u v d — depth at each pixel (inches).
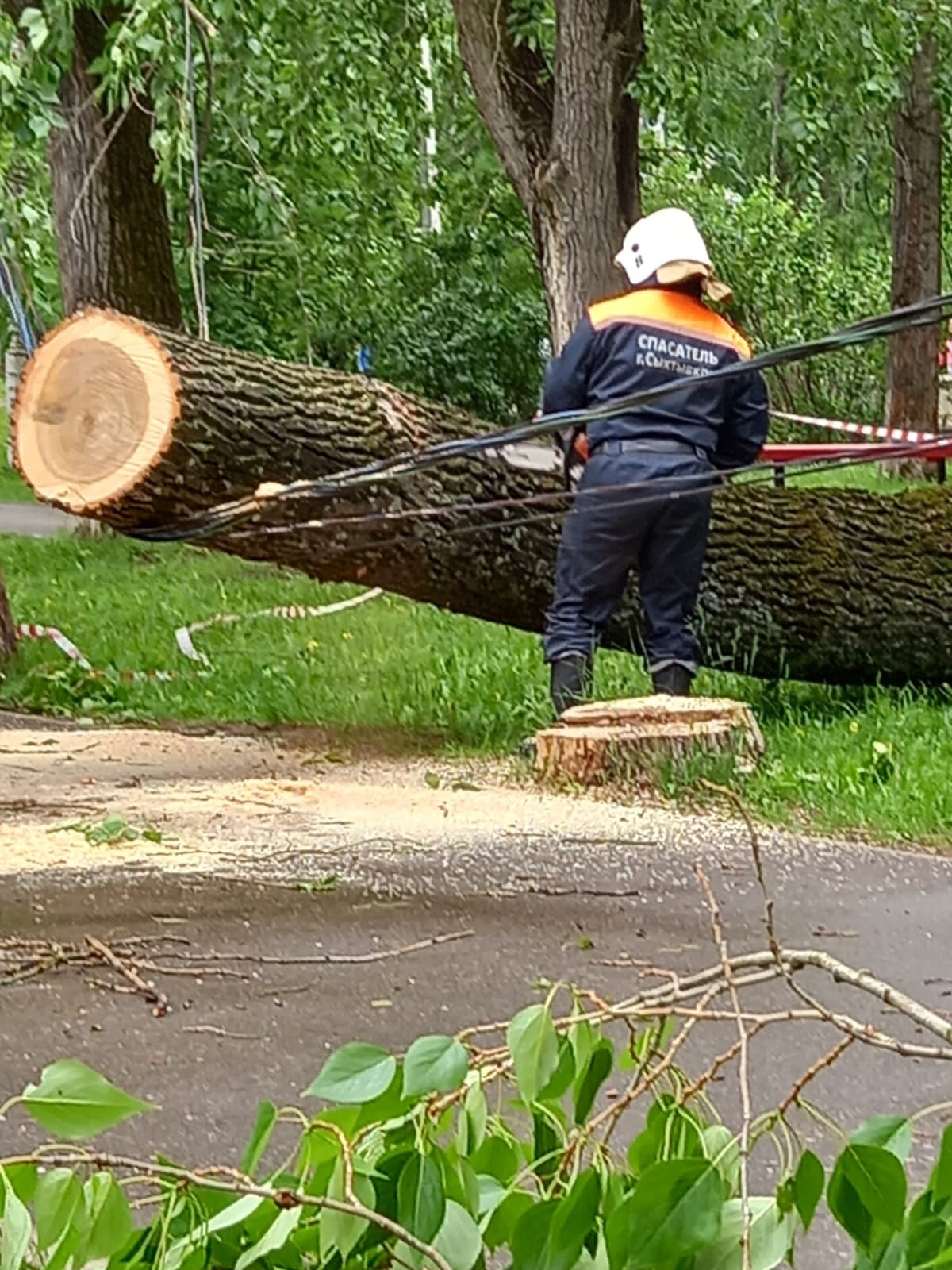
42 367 367.9
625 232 662.5
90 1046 197.0
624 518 389.1
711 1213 94.5
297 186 759.7
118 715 458.0
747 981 111.3
